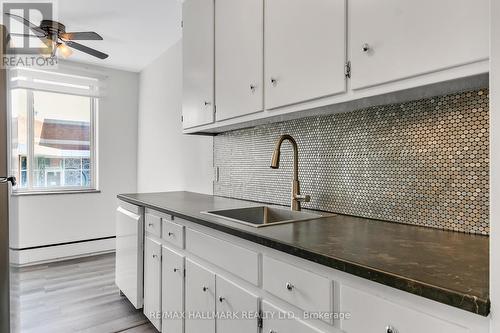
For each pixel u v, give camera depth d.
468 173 1.16
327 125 1.72
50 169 3.84
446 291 0.63
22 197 3.53
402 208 1.37
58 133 3.89
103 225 4.07
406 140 1.36
